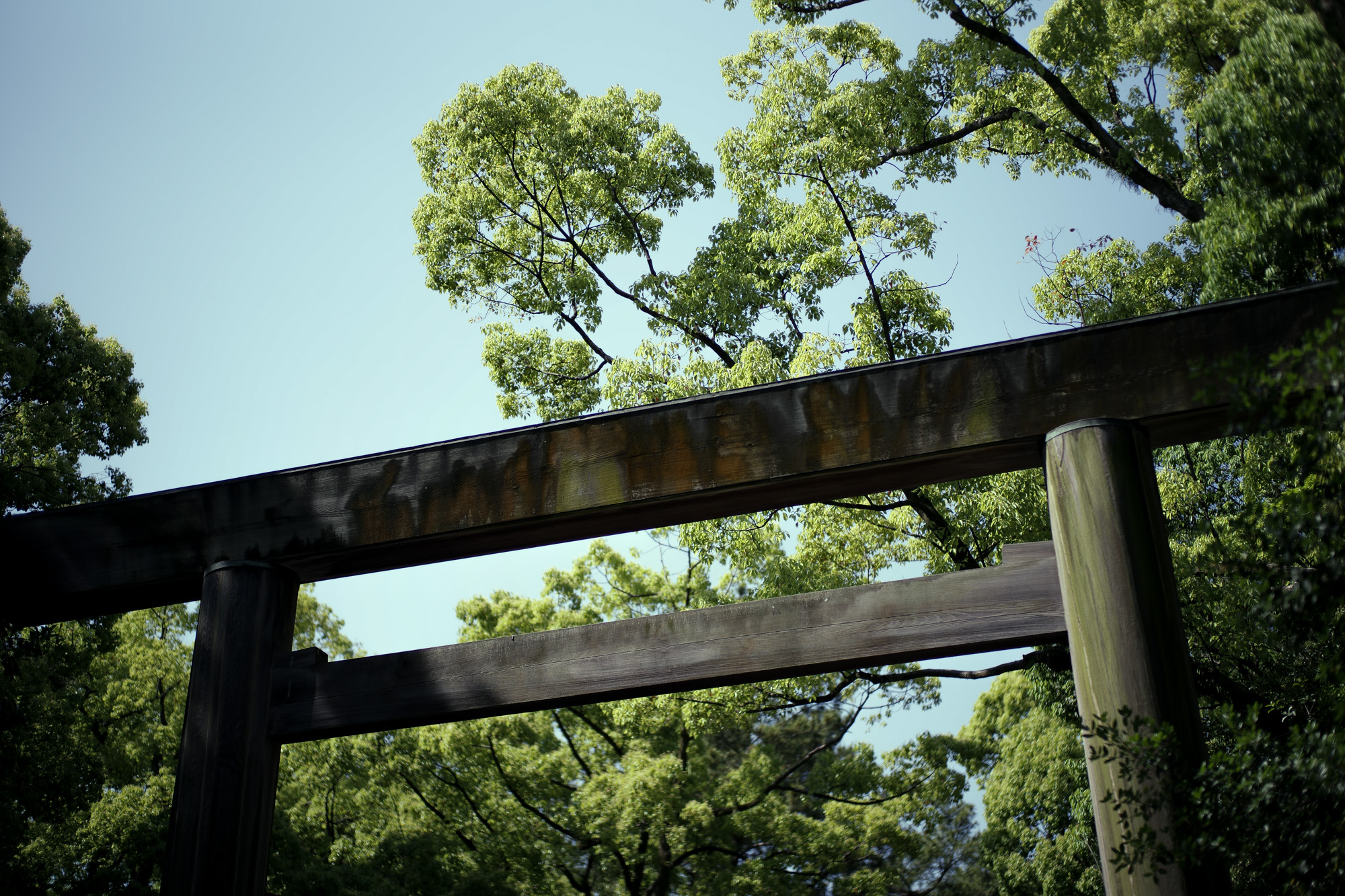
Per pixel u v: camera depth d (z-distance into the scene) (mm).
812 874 14828
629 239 13391
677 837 13719
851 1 12133
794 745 25359
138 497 4469
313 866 12844
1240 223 7410
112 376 13336
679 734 15664
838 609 3877
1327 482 2807
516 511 4145
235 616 4137
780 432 4031
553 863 14531
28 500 10570
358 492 4305
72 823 12297
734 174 11977
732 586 14797
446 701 4004
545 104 12727
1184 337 3811
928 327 10422
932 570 10055
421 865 13867
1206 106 7867
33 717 10008
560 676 3984
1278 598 2871
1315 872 2754
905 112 11836
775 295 12125
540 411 13258
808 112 11469
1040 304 11094
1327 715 3029
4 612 4473
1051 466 3742
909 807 15500
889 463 3910
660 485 4062
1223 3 9906
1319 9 3615
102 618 11523
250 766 3928
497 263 13477
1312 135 6891
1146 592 3439
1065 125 12281
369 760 15461
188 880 3684
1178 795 2980
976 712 21375
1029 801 18719
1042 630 3656
